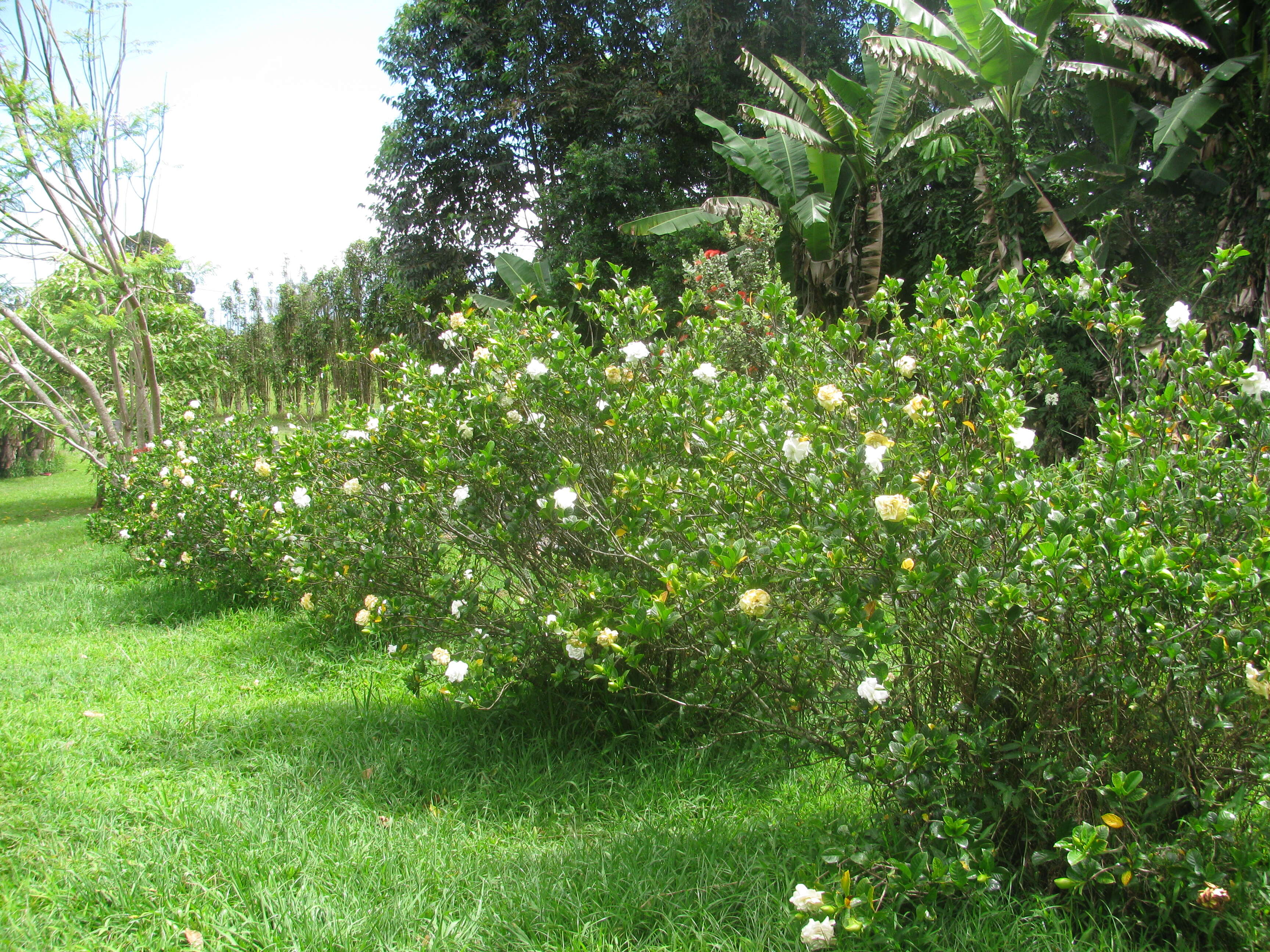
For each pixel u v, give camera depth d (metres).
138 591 7.15
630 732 3.40
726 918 2.32
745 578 2.44
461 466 3.51
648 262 15.15
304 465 4.31
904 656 2.37
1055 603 2.11
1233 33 7.91
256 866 2.63
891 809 2.38
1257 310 7.04
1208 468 2.38
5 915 2.38
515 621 3.54
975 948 2.07
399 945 2.25
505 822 3.07
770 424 2.72
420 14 17.16
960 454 2.61
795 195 10.35
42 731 3.85
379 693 4.43
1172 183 8.56
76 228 10.81
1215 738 2.11
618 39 16.83
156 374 13.07
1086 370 7.44
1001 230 8.38
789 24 14.42
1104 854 2.01
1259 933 1.85
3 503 17.98
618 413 3.23
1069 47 9.43
